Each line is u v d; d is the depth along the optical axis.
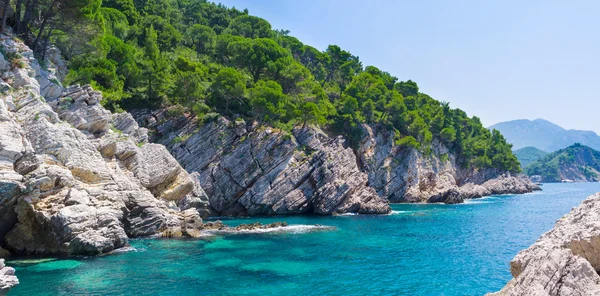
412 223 59.94
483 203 100.19
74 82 50.12
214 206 67.19
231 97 78.12
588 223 12.79
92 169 35.81
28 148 30.81
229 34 115.19
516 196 130.00
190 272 28.61
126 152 43.94
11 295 22.12
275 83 84.44
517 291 11.91
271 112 75.50
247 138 70.81
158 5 118.75
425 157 112.56
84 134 40.38
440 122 126.50
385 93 120.06
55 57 50.31
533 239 47.12
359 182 77.00
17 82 36.12
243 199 67.31
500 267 33.28
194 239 40.91
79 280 25.20
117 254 32.31
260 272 29.81
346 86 123.62
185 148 67.19
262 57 94.12
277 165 70.25
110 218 33.53
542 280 11.51
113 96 59.38
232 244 39.59
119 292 23.50
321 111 93.06
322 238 45.03
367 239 45.31
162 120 69.06
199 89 73.38
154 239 39.72
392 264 33.72
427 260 35.47
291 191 69.38
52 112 35.84
